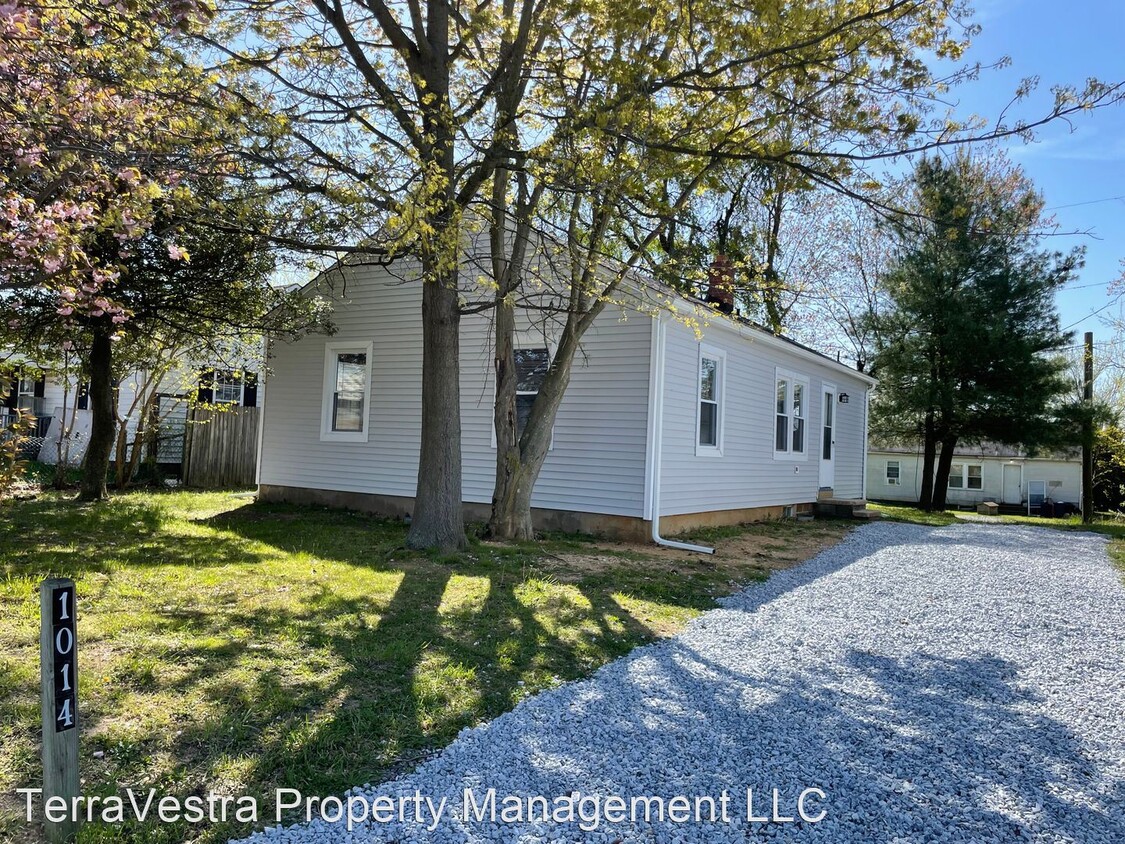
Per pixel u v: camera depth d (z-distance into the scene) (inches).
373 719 147.1
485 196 374.6
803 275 1008.2
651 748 141.6
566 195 354.9
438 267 266.7
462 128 292.5
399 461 483.5
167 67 263.4
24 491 479.2
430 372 335.3
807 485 623.5
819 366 645.3
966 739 151.9
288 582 259.9
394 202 254.1
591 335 418.0
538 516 430.6
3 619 195.3
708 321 427.2
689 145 309.4
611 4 273.6
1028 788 131.1
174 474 699.4
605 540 396.2
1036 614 266.4
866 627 239.1
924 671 196.4
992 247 745.6
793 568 345.4
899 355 804.6
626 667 189.3
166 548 317.7
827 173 287.4
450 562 308.2
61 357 522.3
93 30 230.4
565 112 305.9
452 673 175.3
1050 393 755.4
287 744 134.3
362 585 259.3
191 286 421.1
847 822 117.7
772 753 141.6
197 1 199.5
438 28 317.4
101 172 239.0
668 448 412.2
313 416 524.4
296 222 328.2
